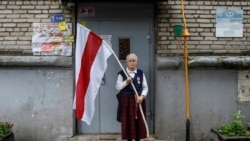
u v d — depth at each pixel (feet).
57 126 23.54
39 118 23.54
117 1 23.59
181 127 23.71
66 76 23.53
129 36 23.99
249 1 23.89
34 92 23.52
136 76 20.99
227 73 23.85
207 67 23.62
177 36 23.80
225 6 23.93
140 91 20.94
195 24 23.89
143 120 20.67
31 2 23.59
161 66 23.45
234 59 23.41
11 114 23.50
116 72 23.98
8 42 23.62
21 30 23.58
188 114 23.26
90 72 20.42
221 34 23.93
